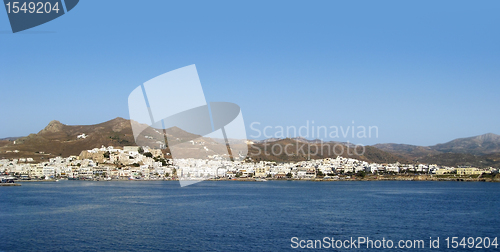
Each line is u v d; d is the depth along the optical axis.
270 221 95.94
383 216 106.06
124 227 86.50
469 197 168.75
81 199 149.75
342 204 136.88
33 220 95.44
